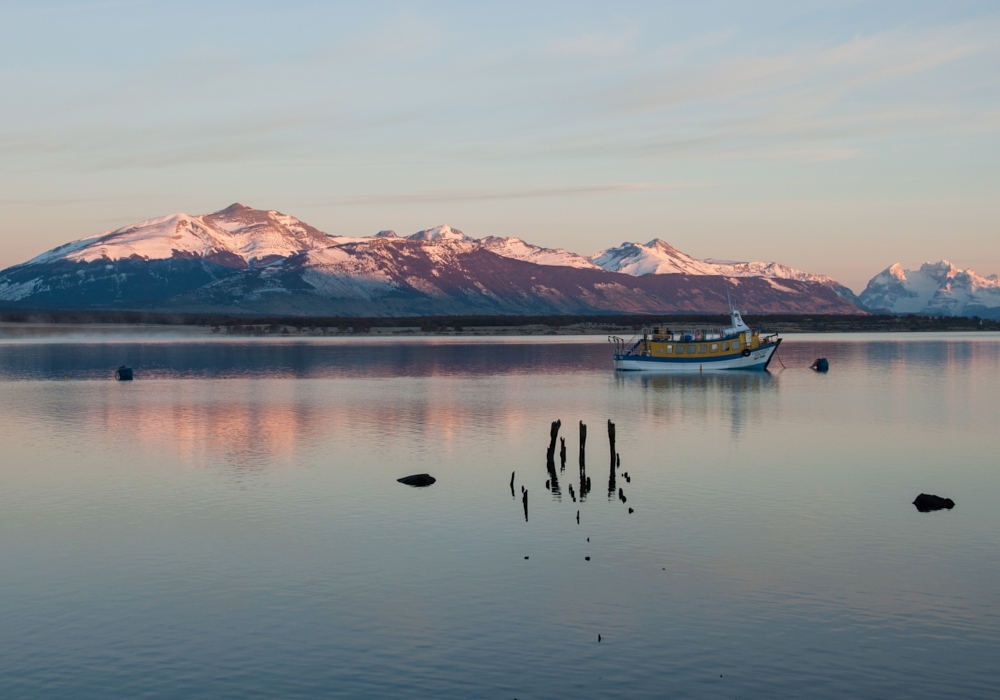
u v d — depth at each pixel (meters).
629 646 25.52
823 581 30.38
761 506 40.41
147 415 73.69
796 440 59.19
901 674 23.91
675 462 51.06
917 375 114.75
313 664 24.55
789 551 33.59
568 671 24.11
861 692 23.05
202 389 97.75
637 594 29.28
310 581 30.62
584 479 45.38
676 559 32.72
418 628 26.73
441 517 38.62
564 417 71.50
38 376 116.25
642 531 36.31
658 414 73.25
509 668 24.28
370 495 42.84
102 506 40.94
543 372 121.94
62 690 23.23
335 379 111.19
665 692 23.05
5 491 44.16
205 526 37.44
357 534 36.09
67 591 29.83
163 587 30.16
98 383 105.94
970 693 22.98
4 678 23.83
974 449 55.62
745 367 121.94
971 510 39.59
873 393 90.88
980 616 27.45
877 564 32.09
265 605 28.52
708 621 27.16
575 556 33.09
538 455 53.94
